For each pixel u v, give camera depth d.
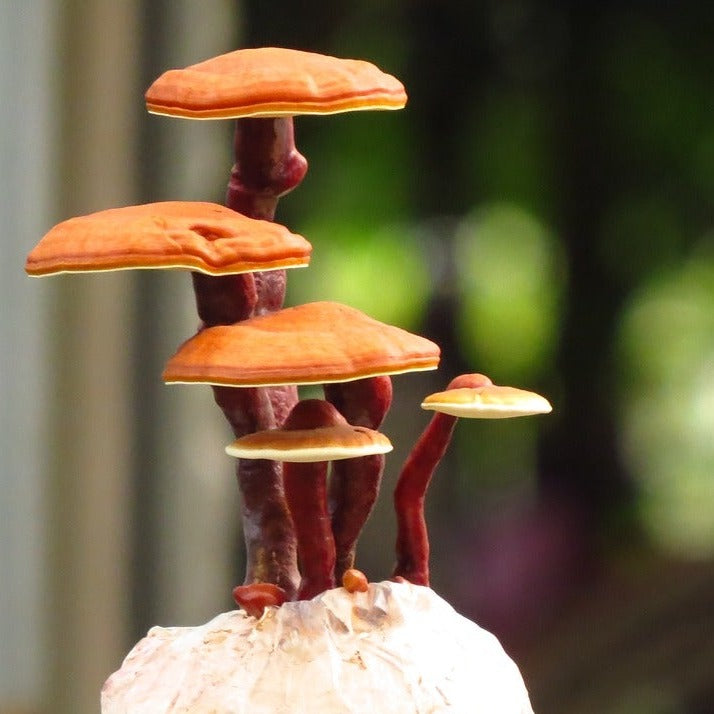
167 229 1.12
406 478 1.21
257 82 1.14
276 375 1.11
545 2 3.40
